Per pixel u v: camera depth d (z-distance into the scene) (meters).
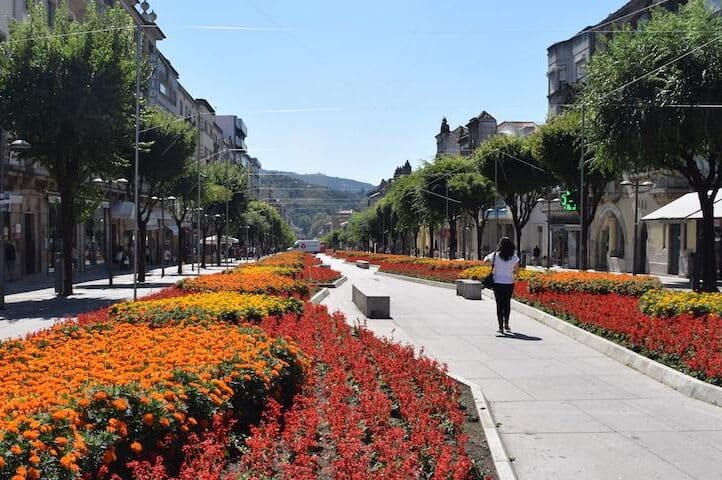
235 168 70.06
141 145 26.00
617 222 50.12
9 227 34.31
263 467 5.01
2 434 4.18
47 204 38.94
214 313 11.05
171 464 5.20
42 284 31.45
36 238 37.72
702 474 5.77
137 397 5.19
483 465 5.74
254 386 6.60
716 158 22.94
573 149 31.94
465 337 13.73
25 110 22.41
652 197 43.12
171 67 70.12
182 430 5.30
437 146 109.69
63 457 4.16
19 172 33.78
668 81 21.16
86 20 25.83
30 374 6.27
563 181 34.00
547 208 58.41
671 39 21.84
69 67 22.73
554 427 7.17
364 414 6.54
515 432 6.98
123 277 38.72
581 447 6.51
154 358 6.84
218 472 4.75
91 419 4.86
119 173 27.14
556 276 19.70
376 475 4.80
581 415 7.66
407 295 25.03
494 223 78.50
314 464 5.17
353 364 8.97
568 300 16.17
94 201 30.19
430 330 14.83
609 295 17.02
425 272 36.03
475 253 82.81
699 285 26.70
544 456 6.24
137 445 4.72
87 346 7.97
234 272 24.66
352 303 22.05
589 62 24.75
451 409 7.02
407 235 98.50
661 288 16.78
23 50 22.66
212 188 49.44
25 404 4.88
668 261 41.75
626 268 47.38
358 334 12.02
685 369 9.20
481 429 6.85
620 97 22.28
